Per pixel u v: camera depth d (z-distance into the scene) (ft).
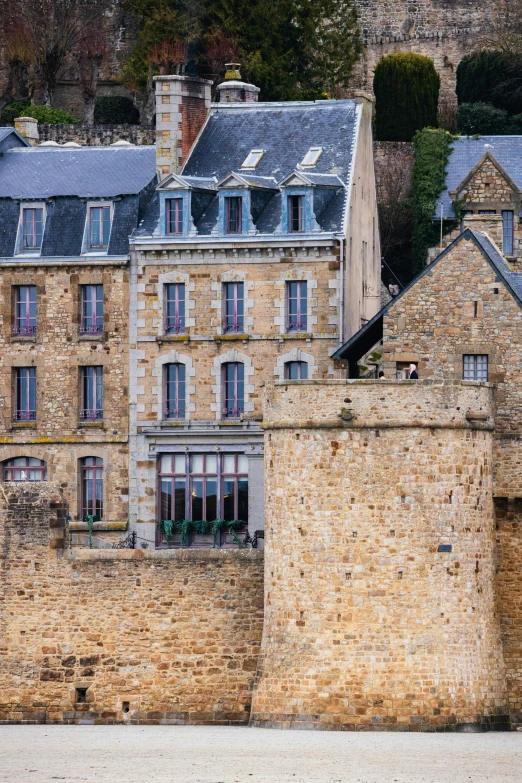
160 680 300.61
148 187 364.58
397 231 412.36
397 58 441.27
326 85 460.96
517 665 293.84
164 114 367.66
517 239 393.91
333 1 475.31
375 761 260.21
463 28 504.43
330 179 356.18
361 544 282.97
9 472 363.76
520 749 268.82
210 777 252.01
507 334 303.27
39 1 486.38
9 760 265.34
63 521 305.12
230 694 298.35
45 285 362.12
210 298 354.54
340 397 284.41
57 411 361.30
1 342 363.56
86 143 449.89
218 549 300.40
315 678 283.59
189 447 355.15
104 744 277.23
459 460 284.61
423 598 282.36
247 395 352.49
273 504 288.92
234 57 443.73
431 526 282.77
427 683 281.54
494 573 292.61
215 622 299.58
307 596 284.82
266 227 352.69
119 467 358.23
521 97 449.06
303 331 350.02
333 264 349.00
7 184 368.48
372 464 282.97
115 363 359.05
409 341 307.17
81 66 481.05
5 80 485.56
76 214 363.15
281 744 272.51
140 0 467.93
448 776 251.60
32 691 303.48
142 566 302.25
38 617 304.50
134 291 358.23
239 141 370.12
